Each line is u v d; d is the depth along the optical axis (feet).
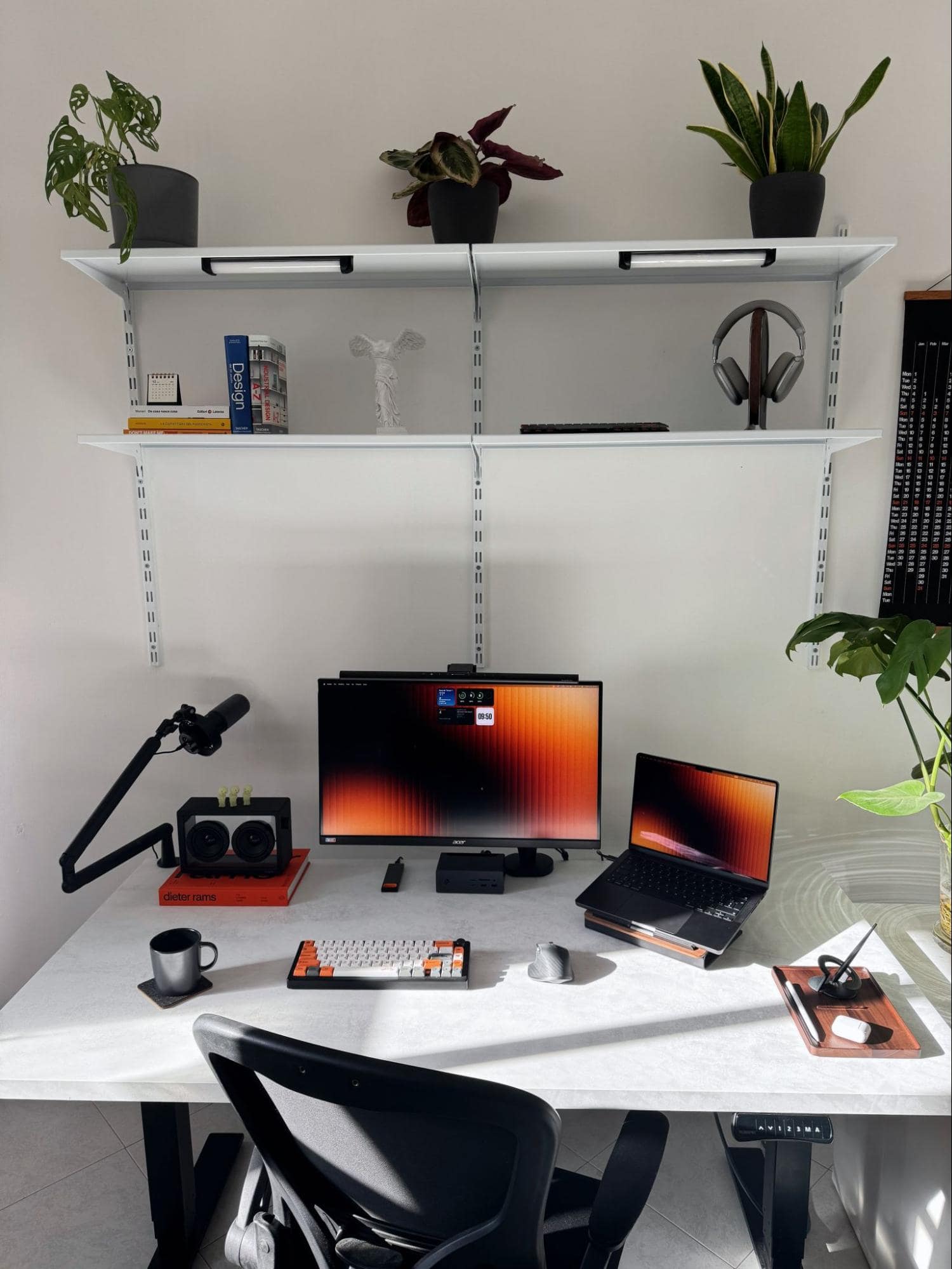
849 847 6.44
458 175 4.88
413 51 5.76
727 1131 6.12
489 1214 3.14
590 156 5.83
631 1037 4.04
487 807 5.53
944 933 4.86
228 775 6.52
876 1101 3.67
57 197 5.93
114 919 5.20
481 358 5.99
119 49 5.80
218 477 6.14
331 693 5.53
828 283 5.88
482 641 6.28
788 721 6.33
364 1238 3.42
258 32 5.77
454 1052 3.94
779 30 5.67
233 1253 3.59
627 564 6.16
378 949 4.64
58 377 6.10
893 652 4.34
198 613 6.32
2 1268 5.14
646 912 4.90
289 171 5.90
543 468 6.06
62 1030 4.13
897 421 6.00
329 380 6.06
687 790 5.29
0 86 5.84
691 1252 5.16
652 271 5.86
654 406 6.03
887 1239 4.85
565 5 5.69
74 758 6.52
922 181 5.78
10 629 6.38
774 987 4.46
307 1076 2.76
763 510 6.08
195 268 5.49
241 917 5.22
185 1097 3.76
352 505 6.16
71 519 6.26
